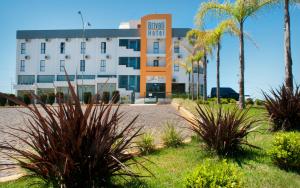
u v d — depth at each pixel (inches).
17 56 2352.4
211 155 295.3
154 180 236.7
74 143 188.7
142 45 2230.6
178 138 351.6
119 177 231.3
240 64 828.6
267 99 423.2
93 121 202.4
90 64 2304.4
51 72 2330.2
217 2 841.5
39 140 193.0
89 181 193.6
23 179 233.1
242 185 189.5
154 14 2220.7
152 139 337.7
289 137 275.3
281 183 239.5
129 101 1947.6
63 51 2331.4
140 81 2217.0
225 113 319.3
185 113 687.7
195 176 187.5
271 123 414.9
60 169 187.5
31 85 2214.6
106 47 2294.5
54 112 207.0
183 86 2219.5
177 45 2208.4
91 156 192.7
